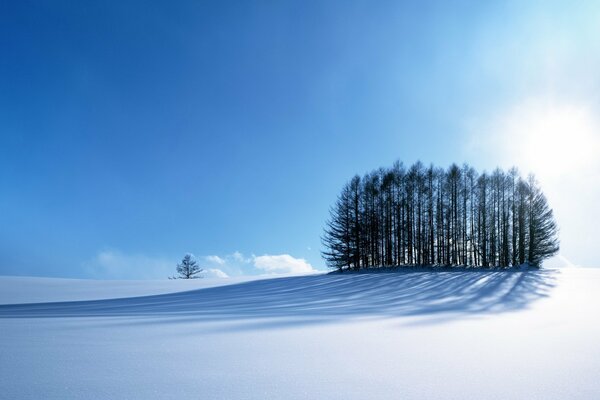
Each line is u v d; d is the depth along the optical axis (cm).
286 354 262
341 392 172
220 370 213
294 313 621
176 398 162
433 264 2723
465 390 177
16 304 1067
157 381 189
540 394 172
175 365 225
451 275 1897
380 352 271
